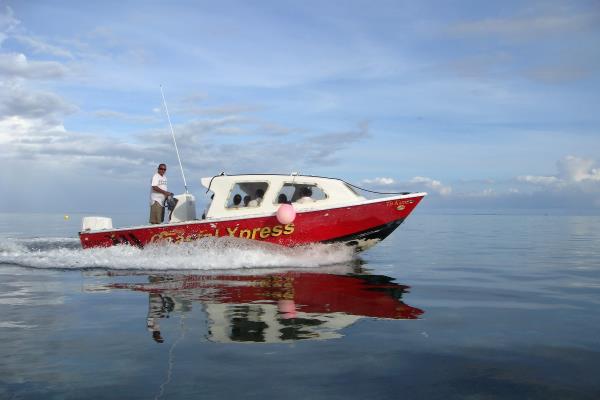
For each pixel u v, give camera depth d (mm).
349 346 3553
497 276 7305
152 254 8938
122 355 3326
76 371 3016
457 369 3086
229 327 4082
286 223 8680
